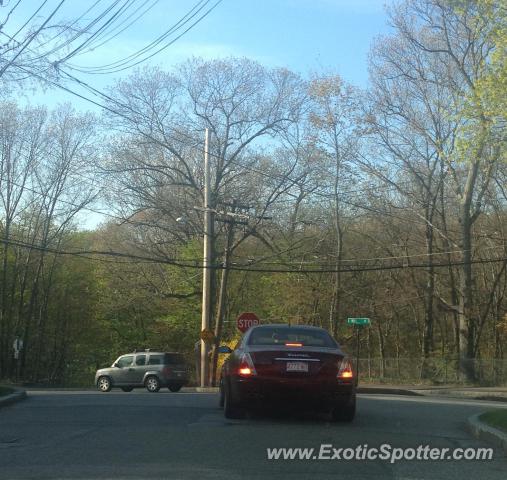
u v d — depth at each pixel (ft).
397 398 60.54
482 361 122.42
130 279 147.95
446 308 131.85
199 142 138.10
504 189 126.82
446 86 119.65
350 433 32.58
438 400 62.13
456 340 148.46
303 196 140.05
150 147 137.28
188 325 156.04
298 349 34.68
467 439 32.58
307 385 33.94
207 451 27.68
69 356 192.34
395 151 128.88
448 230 137.59
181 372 106.42
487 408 47.37
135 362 105.40
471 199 123.65
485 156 100.78
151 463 25.39
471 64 115.65
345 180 135.13
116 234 150.20
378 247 145.28
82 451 27.58
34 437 30.89
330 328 138.62
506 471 25.85
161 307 157.38
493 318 156.87
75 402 47.50
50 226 162.50
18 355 153.69
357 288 144.36
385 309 144.15
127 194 139.03
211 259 117.80
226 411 36.73
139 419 36.60
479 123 81.30
